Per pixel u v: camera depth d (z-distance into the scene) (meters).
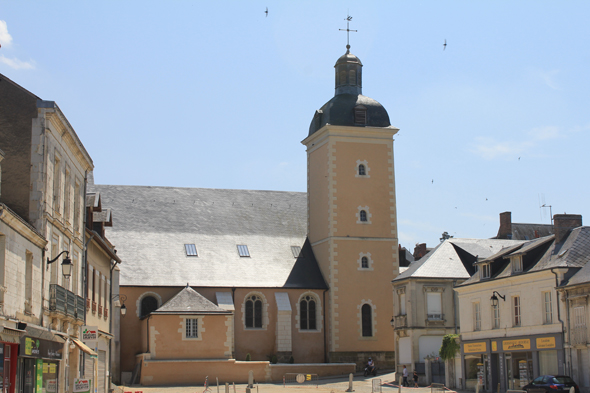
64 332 25.36
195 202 55.72
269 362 46.22
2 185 23.14
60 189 25.30
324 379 46.06
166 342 44.75
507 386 35.44
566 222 34.91
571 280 31.58
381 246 53.09
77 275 28.16
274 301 50.72
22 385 20.92
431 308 44.03
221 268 51.16
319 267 53.59
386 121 54.97
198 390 38.88
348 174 53.50
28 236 21.30
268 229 55.69
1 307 18.97
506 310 35.84
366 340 51.16
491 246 47.25
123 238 51.16
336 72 56.53
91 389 30.09
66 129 25.42
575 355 30.94
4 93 23.77
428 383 41.31
